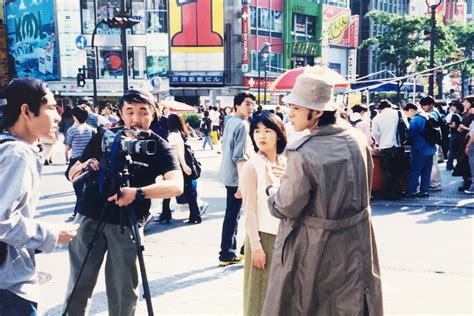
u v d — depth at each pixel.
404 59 34.53
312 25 47.41
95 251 3.08
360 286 2.34
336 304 2.36
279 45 41.19
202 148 19.94
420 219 7.10
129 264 3.05
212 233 6.59
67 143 7.18
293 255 2.41
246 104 5.08
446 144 12.52
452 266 5.05
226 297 4.32
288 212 2.36
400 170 8.51
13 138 2.11
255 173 3.25
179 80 37.50
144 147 2.58
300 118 2.45
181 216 7.63
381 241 5.97
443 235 6.21
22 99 2.14
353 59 50.59
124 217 2.80
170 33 37.16
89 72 32.66
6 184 1.99
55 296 4.37
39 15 34.19
